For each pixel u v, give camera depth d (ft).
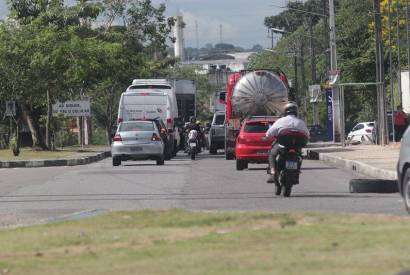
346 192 160.35
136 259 78.23
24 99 368.07
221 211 114.83
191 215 106.83
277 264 72.79
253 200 146.92
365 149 319.68
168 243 86.22
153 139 276.00
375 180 157.48
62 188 181.47
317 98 494.59
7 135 492.95
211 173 224.74
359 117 646.74
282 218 101.35
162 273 71.26
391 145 333.42
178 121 410.31
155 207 138.10
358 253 76.79
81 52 367.25
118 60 440.45
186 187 178.50
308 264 72.33
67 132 561.84
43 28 373.40
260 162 234.79
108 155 383.24
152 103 353.31
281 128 151.53
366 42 573.74
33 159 303.89
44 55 357.82
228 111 311.06
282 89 307.17
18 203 150.41
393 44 475.72
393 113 350.43
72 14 408.87
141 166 271.90
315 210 126.41
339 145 379.96
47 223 106.52
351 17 573.74
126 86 534.78
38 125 396.98
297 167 151.23
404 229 90.22
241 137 234.58
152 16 518.78
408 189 118.01
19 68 357.61
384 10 469.16
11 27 370.12
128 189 175.52
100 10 457.68
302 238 85.76
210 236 88.99
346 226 93.76
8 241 90.99
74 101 390.42
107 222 103.04
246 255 77.56
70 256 81.15
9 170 269.03
